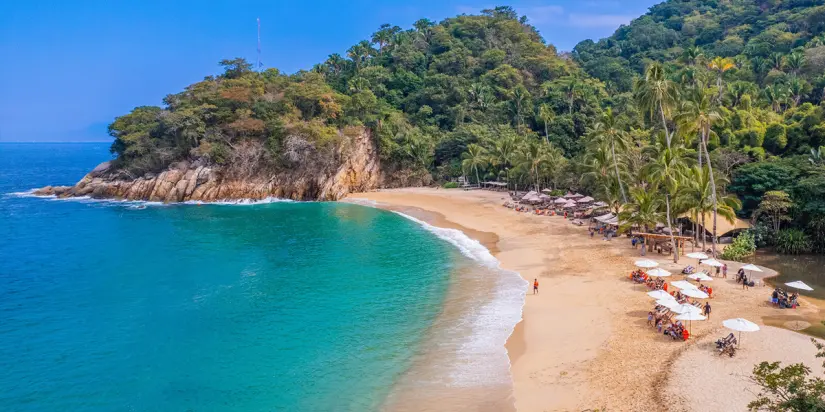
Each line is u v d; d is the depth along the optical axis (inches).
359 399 1114.1
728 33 6732.3
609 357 1234.0
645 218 2176.4
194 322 1588.3
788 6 6555.1
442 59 6269.7
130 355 1364.4
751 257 2149.4
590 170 3373.5
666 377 1110.4
